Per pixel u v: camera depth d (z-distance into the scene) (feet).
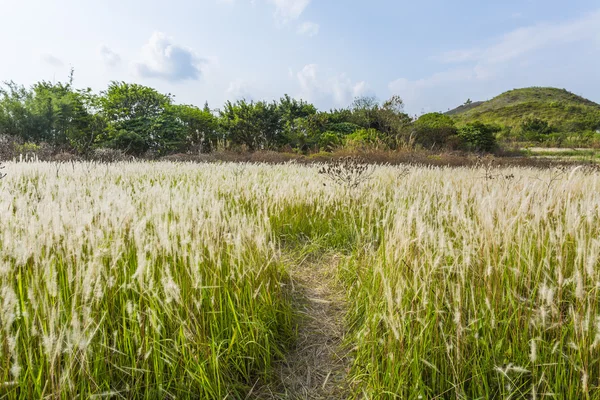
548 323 6.36
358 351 7.59
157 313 6.75
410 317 6.50
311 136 89.56
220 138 80.48
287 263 12.90
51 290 5.57
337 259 14.07
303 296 10.96
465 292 6.88
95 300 6.54
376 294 8.43
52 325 4.83
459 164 54.34
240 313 7.57
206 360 6.33
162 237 7.70
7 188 14.23
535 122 173.78
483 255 7.48
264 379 7.26
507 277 7.07
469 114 269.64
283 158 57.62
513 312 6.46
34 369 5.57
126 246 8.40
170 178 24.17
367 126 106.42
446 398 6.10
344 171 22.58
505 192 12.53
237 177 22.07
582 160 57.62
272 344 7.99
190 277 7.30
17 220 8.57
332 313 10.16
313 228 16.11
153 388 6.07
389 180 24.23
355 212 17.13
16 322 6.00
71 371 5.29
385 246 9.66
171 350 6.27
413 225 10.43
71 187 14.05
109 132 68.23
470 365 6.18
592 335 5.62
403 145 69.97
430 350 6.30
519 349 6.29
